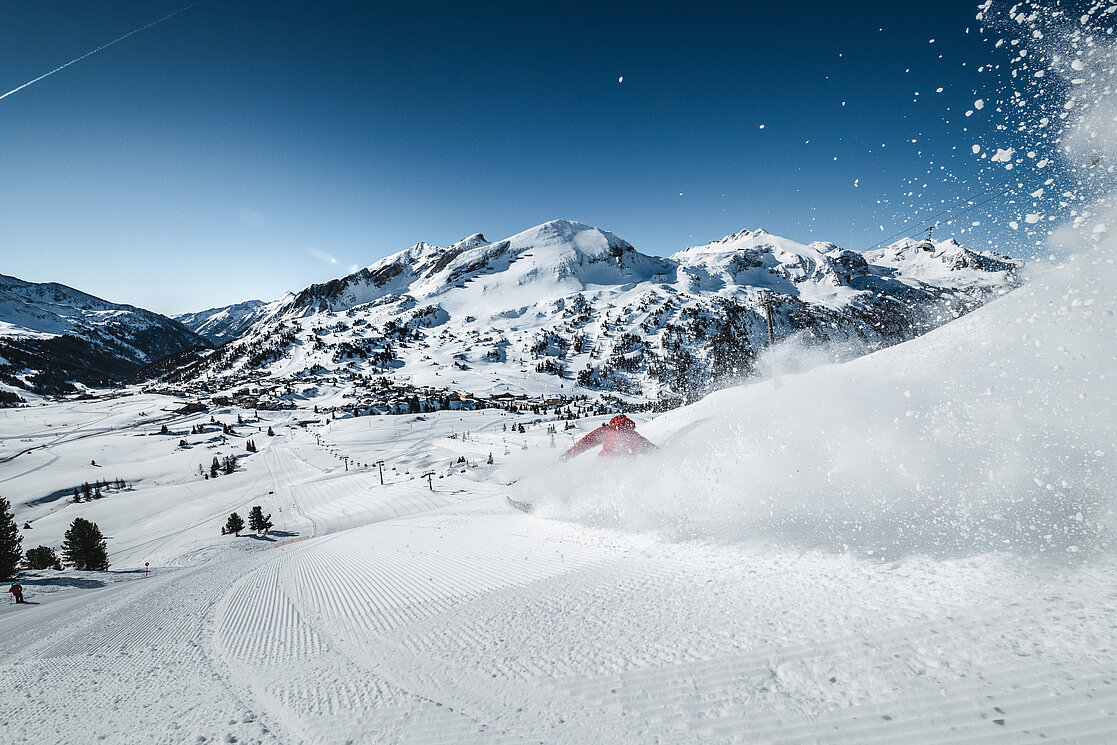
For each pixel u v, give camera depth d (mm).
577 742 2611
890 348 10398
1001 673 2359
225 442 152000
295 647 5668
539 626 4535
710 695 2783
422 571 8414
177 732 3770
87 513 88000
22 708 5195
